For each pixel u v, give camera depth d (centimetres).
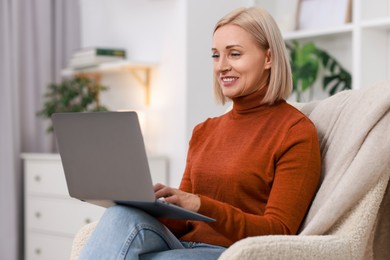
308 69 368
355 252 169
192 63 377
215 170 192
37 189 404
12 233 411
